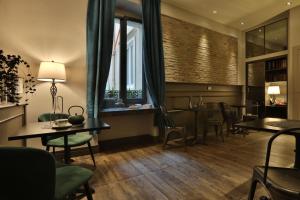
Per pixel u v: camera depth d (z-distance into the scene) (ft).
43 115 8.32
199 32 16.03
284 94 17.20
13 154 2.55
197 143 12.92
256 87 19.17
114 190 6.62
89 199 4.48
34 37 9.25
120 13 13.16
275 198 3.63
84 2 10.50
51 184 2.89
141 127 13.75
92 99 10.51
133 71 14.14
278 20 16.72
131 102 13.58
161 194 6.35
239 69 19.38
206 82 16.46
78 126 6.27
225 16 16.28
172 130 11.80
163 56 13.46
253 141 13.35
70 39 10.11
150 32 12.91
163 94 13.34
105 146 12.17
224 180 7.32
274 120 6.73
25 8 9.08
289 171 4.26
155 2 13.15
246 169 8.36
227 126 15.51
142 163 9.20
